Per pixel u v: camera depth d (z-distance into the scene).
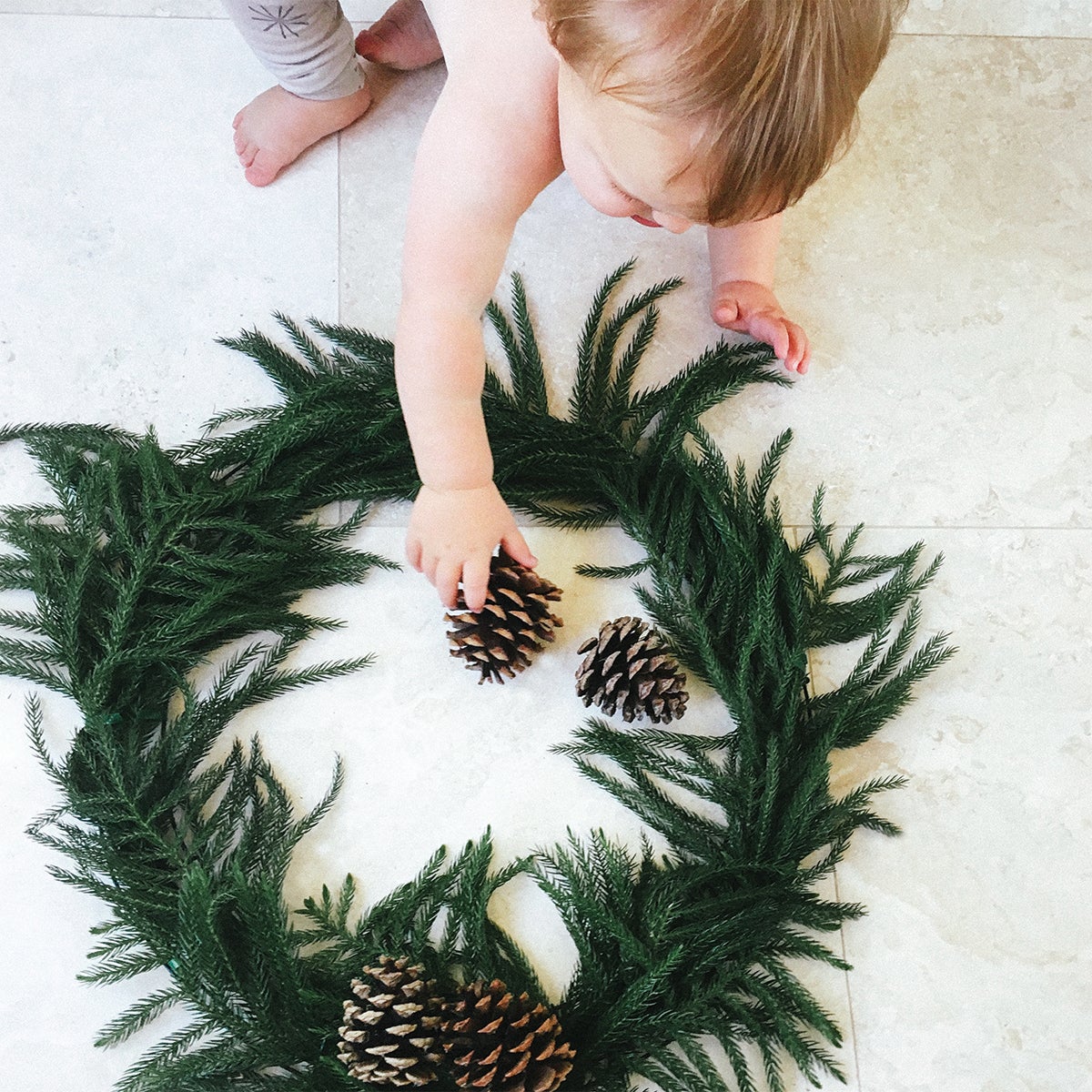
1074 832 0.98
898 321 1.09
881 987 0.93
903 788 0.98
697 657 0.97
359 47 1.08
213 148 1.09
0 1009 0.89
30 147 1.08
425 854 0.94
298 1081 0.83
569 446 0.99
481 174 0.76
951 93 1.15
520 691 0.98
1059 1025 0.93
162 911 0.87
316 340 1.06
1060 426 1.08
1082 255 1.12
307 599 0.99
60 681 0.91
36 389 1.03
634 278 1.09
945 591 1.03
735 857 0.91
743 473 1.02
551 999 0.91
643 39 0.56
